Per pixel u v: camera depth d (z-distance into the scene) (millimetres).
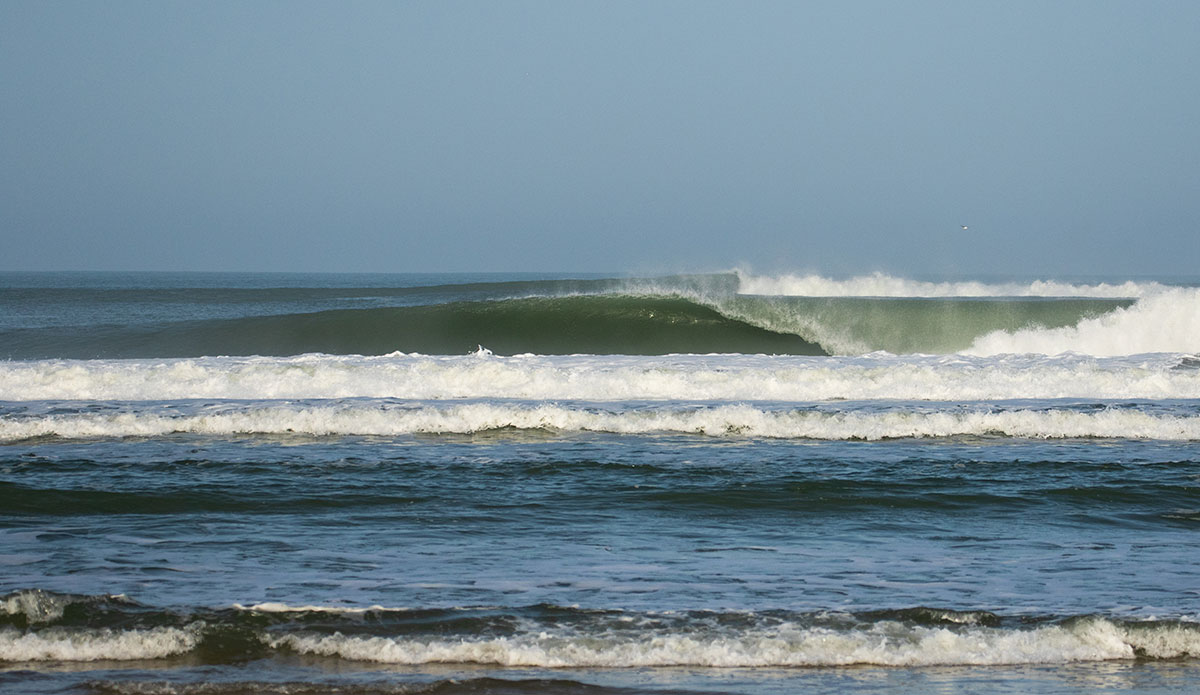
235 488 39000
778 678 21453
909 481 40938
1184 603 26109
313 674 21312
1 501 36406
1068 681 21500
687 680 21266
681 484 40219
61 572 28062
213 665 21781
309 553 30500
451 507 36625
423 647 22453
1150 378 61656
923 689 20906
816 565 29688
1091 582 28047
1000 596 26703
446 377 60312
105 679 20812
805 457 45531
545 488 39531
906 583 27828
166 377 59750
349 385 59781
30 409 53719
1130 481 41188
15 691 20078
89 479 40250
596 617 24609
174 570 28438
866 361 68000
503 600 25891
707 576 28359
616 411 52625
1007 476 41938
